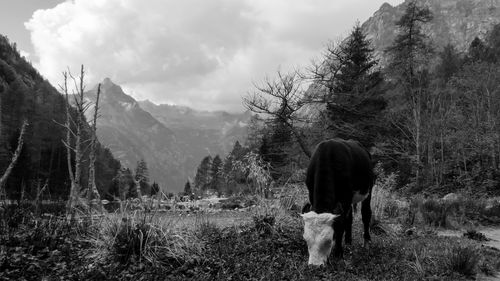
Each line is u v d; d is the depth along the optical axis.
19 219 7.01
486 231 13.62
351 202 7.59
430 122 30.20
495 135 28.12
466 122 31.56
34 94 75.06
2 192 7.27
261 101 24.69
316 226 6.18
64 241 6.60
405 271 6.76
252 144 25.91
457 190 25.44
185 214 8.73
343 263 6.77
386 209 14.27
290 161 24.77
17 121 62.66
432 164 29.56
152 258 6.26
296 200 10.83
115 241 6.43
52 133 52.25
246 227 9.08
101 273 5.55
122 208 7.18
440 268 7.07
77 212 7.69
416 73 34.59
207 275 5.85
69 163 7.52
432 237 10.70
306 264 6.60
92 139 7.65
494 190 24.36
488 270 7.32
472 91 32.06
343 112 27.44
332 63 27.75
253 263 6.62
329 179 6.98
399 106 32.28
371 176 8.52
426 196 25.94
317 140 25.58
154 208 7.57
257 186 10.22
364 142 30.12
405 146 32.56
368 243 8.61
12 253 5.70
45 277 5.25
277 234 8.55
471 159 30.88
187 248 6.70
